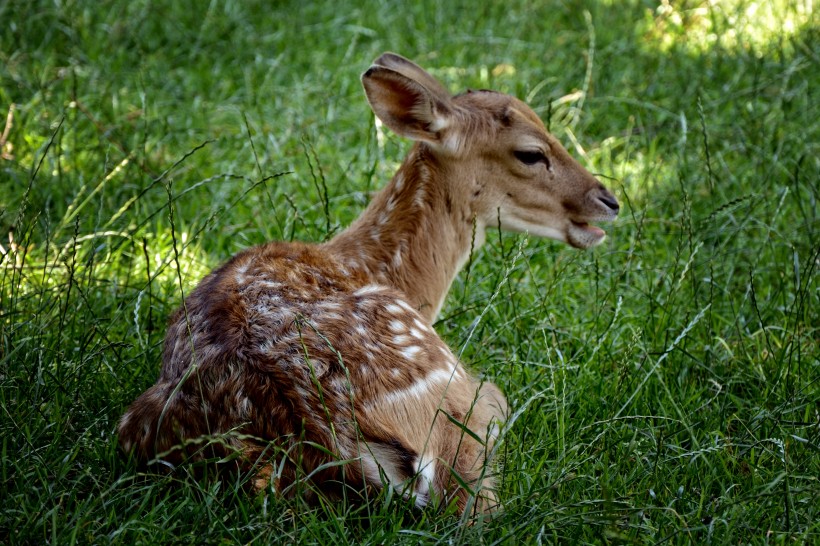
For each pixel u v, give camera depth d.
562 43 16.89
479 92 9.83
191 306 7.75
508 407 8.65
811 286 10.60
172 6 17.50
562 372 8.95
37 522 6.96
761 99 14.84
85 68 15.13
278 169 12.79
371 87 9.05
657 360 9.40
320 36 17.12
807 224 11.42
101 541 6.84
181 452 7.21
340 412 6.92
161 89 15.12
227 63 16.27
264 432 6.91
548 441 8.23
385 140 13.39
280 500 6.96
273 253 8.41
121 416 8.08
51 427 8.03
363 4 18.25
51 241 10.89
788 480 7.80
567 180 9.84
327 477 6.94
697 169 13.38
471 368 8.90
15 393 8.41
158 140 13.46
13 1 16.12
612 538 6.86
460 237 9.66
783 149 13.47
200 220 12.11
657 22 17.55
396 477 6.98
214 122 14.38
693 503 7.71
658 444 7.90
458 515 7.32
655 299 10.24
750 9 18.08
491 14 18.05
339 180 12.46
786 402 8.52
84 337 8.77
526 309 10.41
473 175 9.53
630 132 14.19
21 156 12.91
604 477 7.58
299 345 7.10
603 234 10.13
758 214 12.20
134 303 9.96
